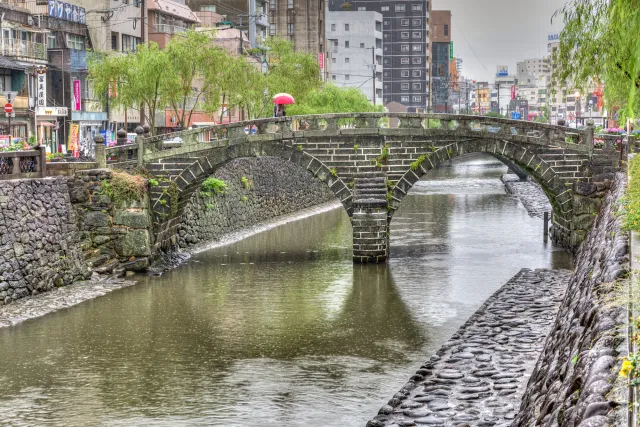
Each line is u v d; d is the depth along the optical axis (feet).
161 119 248.11
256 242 164.76
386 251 137.08
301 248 155.43
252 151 136.05
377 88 574.15
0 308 98.22
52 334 89.76
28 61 188.34
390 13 651.25
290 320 96.53
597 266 62.44
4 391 70.79
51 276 109.91
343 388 71.00
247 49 293.84
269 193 204.44
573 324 52.54
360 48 558.97
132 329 92.32
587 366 35.19
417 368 76.84
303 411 65.21
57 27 204.85
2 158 102.83
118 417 64.28
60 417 64.34
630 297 39.88
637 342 32.19
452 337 84.84
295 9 417.08
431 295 109.60
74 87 202.39
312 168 136.15
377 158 135.95
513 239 161.99
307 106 252.21
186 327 93.20
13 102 177.58
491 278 120.88
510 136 136.98
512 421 55.47
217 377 74.64
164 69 170.19
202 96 270.05
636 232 61.98
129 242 126.21
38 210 108.27
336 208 239.50
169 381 73.51
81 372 76.23
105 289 114.52
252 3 331.77
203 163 135.33
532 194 258.57
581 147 137.59
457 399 64.18
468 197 261.24
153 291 113.91
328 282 119.75
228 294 111.75
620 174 122.72
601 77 67.62
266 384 72.43
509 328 88.02
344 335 89.40
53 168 122.62
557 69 69.87
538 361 64.34
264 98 238.48
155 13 250.37
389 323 94.53
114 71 172.35
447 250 148.25
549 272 123.13
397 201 136.98
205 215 162.81
